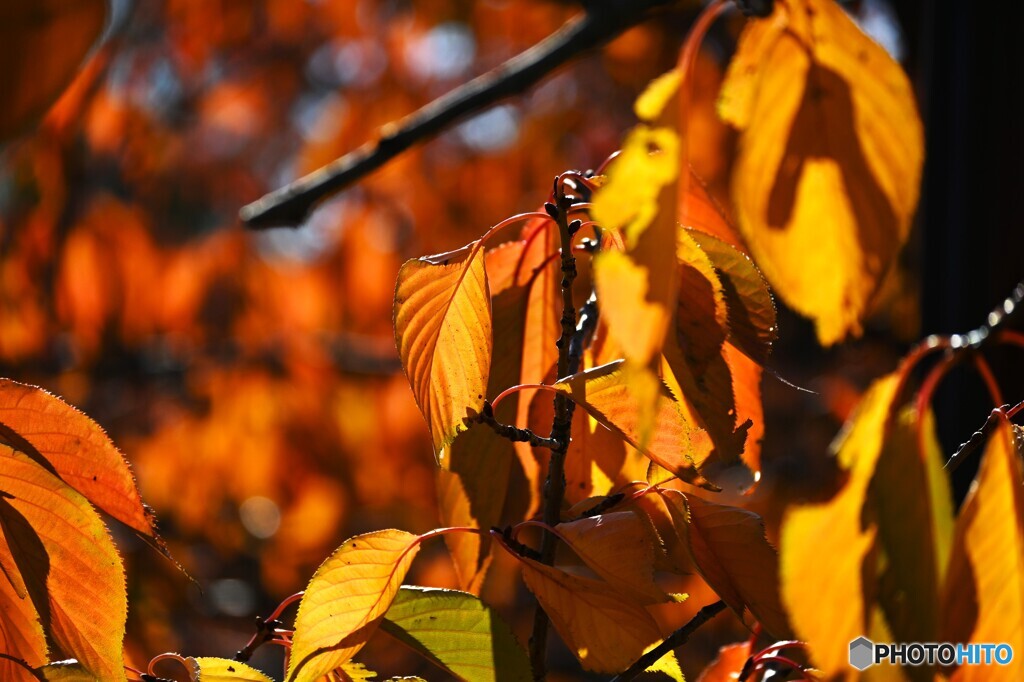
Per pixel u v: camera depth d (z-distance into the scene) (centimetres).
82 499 211
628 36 712
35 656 213
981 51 259
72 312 732
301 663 213
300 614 214
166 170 934
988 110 257
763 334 210
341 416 792
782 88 197
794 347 738
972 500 194
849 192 196
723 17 582
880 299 196
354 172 264
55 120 611
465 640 215
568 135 895
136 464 784
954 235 260
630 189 192
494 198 884
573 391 211
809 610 191
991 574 193
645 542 213
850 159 196
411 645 215
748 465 217
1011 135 256
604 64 801
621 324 191
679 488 218
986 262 256
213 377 788
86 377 770
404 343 212
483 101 260
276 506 870
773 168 197
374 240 849
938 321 260
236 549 816
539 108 905
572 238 219
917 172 196
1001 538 194
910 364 196
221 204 980
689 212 218
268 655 808
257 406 780
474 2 872
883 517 192
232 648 779
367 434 793
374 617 214
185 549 734
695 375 206
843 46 197
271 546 825
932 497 193
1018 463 195
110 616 212
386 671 662
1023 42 256
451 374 213
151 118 875
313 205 263
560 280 223
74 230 726
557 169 880
